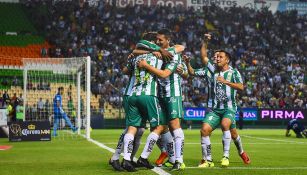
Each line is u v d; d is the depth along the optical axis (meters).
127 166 11.15
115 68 57.78
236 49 66.38
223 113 13.38
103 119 47.88
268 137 32.03
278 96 57.91
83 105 40.09
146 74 11.35
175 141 11.67
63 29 64.31
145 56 11.51
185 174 10.99
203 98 53.12
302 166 13.08
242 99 55.25
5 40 60.91
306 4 75.25
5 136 29.45
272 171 11.79
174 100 11.71
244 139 29.42
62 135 31.91
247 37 69.25
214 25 70.38
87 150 18.66
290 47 68.81
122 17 68.12
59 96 31.88
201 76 13.91
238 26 70.69
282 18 73.50
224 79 13.23
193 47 65.00
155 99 11.33
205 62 13.84
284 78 61.28
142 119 11.60
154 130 11.61
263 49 67.31
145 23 67.69
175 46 11.93
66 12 66.25
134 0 70.38
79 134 32.88
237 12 72.75
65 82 44.34
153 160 14.78
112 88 53.06
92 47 61.44
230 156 16.62
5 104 43.00
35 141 25.08
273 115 52.41
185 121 50.09
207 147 13.00
